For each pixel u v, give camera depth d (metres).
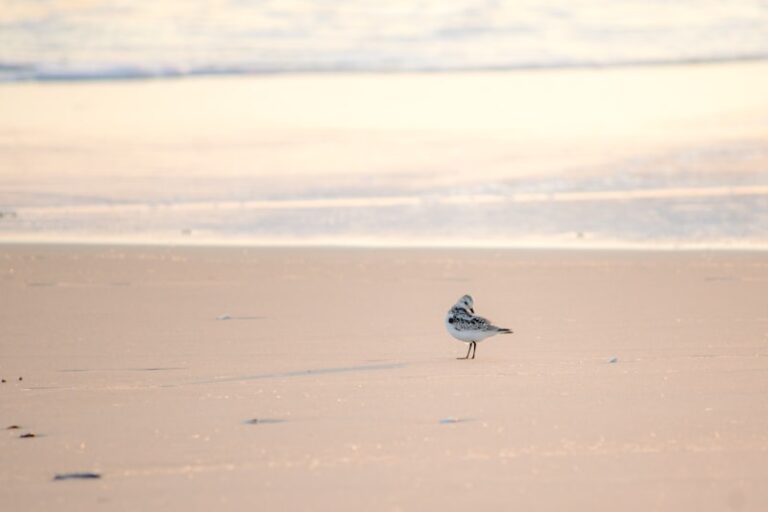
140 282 54.34
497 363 36.66
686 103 115.25
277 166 89.56
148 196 80.06
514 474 23.72
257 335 41.97
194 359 37.50
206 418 28.81
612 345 39.91
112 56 139.62
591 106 114.94
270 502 21.98
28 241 66.75
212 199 79.31
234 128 105.00
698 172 86.12
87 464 24.61
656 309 47.62
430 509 21.53
